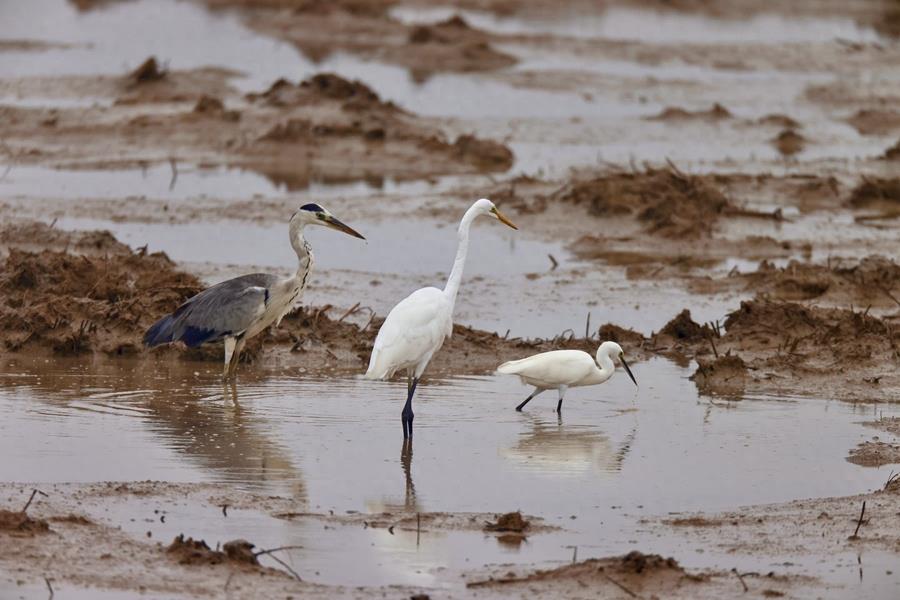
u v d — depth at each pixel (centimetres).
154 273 1805
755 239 2333
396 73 4219
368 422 1370
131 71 4003
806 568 978
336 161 3047
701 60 4641
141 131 3216
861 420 1402
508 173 2936
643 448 1296
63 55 4338
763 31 5256
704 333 1733
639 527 1070
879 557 1000
